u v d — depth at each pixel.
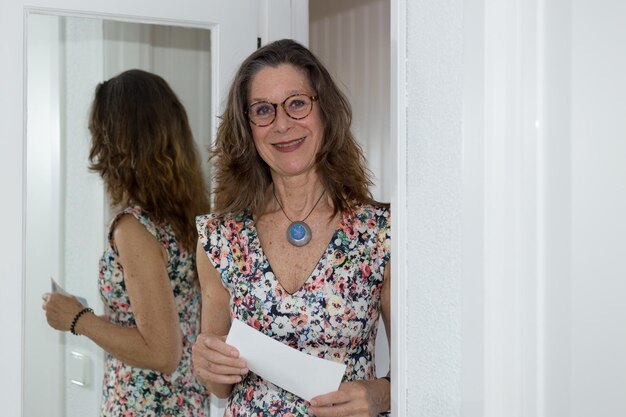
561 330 0.90
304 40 2.44
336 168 1.70
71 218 2.15
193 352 1.76
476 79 0.93
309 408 1.61
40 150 2.12
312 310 1.63
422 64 1.06
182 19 2.23
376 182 3.63
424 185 1.06
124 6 2.16
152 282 2.16
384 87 3.59
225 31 2.29
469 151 0.94
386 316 1.73
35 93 2.11
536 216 0.91
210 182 2.29
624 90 0.91
